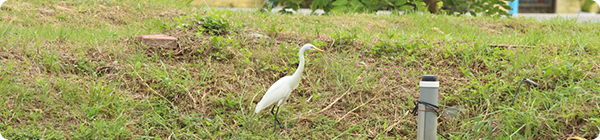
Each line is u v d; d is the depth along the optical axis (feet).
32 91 14.97
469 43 20.15
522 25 27.55
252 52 18.54
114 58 17.51
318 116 15.65
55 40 18.45
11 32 18.83
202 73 17.11
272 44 19.26
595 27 26.55
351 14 27.84
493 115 15.24
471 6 30.89
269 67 17.76
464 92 16.38
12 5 22.63
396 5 30.22
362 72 17.88
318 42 19.53
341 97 16.52
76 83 15.78
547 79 16.10
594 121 13.50
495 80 16.34
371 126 15.39
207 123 14.62
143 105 15.35
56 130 13.69
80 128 13.66
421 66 18.34
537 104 14.75
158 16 24.47
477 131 14.32
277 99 14.16
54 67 16.46
